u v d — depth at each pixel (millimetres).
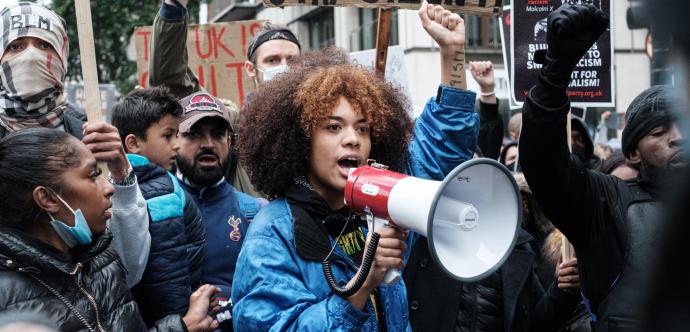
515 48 3217
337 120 1904
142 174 2500
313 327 1692
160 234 2400
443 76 2312
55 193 1906
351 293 1693
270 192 2014
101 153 2139
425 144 2277
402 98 2143
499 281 2824
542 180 1998
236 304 1859
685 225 872
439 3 2883
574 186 2010
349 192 1753
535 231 3260
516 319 2818
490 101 3641
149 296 2404
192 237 2582
